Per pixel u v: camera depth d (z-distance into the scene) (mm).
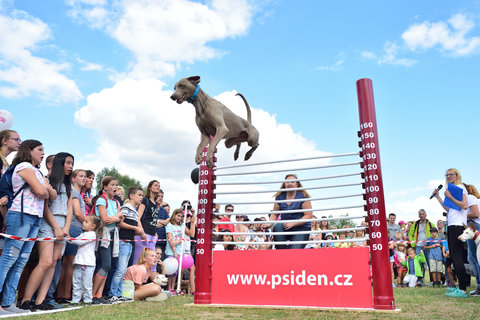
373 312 4258
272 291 4980
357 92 4848
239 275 5168
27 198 4137
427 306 4652
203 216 5387
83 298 5250
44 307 4359
